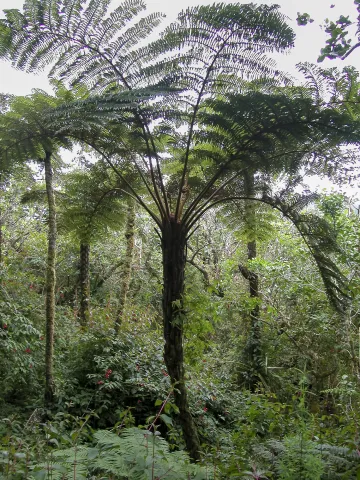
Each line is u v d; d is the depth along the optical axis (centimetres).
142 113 324
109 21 315
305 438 211
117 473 161
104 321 543
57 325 523
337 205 534
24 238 931
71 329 549
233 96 308
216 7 284
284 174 363
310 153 337
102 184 458
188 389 441
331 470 201
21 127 369
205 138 340
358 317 564
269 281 646
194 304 311
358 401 469
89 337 473
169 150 421
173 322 299
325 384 587
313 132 315
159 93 283
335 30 266
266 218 439
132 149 392
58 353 483
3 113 407
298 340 613
